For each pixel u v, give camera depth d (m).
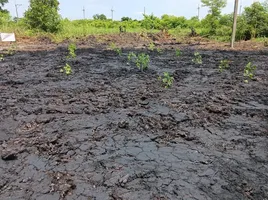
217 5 17.69
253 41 14.46
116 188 2.20
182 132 3.22
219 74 6.44
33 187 2.22
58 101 4.46
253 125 3.46
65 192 2.14
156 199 2.06
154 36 17.72
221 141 3.04
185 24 25.53
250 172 2.43
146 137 3.14
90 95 4.79
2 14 19.83
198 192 2.15
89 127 3.42
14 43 13.94
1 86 5.44
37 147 2.90
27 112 3.96
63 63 8.00
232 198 2.08
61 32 18.16
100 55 9.76
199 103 4.29
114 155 2.74
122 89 5.15
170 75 6.26
